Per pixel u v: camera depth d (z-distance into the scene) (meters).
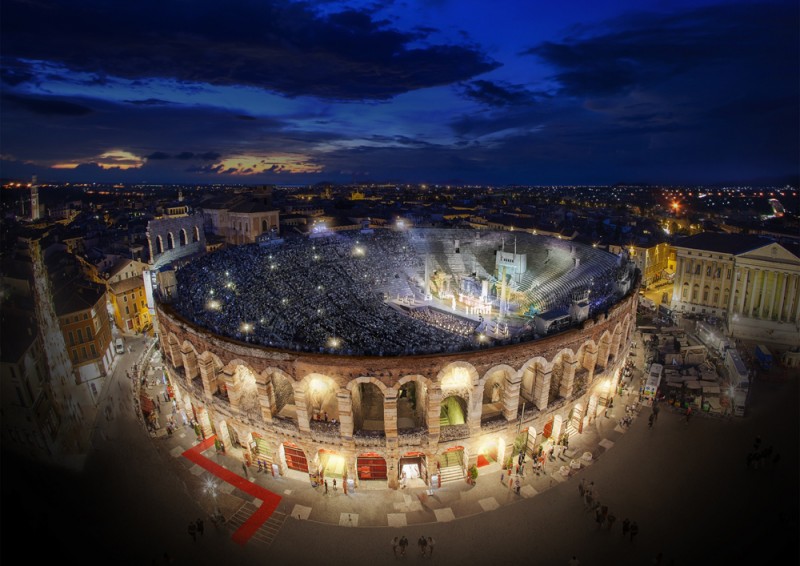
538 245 90.12
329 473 41.25
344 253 87.31
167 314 44.91
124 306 73.88
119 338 66.56
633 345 65.00
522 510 36.47
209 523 35.31
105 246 99.81
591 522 35.16
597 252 77.88
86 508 25.67
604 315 43.09
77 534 23.41
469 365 36.72
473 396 37.66
